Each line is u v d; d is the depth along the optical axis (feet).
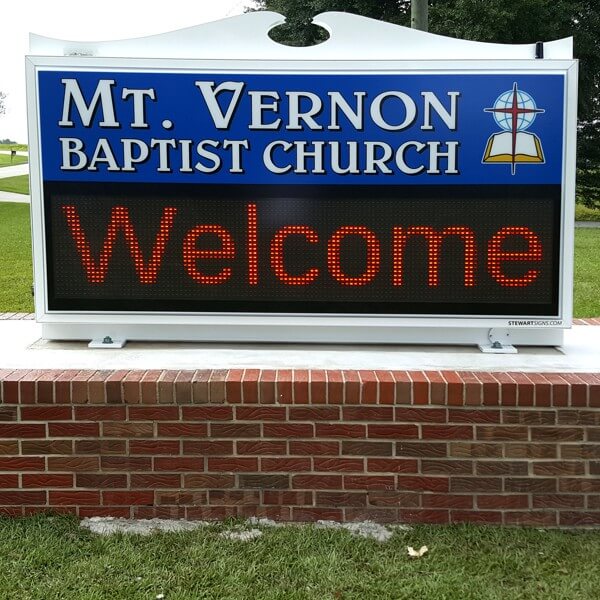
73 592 9.82
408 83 13.38
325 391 11.66
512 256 13.56
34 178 13.64
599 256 40.70
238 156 13.55
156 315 13.84
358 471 11.76
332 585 10.07
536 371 12.34
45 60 13.43
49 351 13.83
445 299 13.66
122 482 11.85
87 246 13.76
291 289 13.71
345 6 79.87
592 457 11.61
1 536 11.25
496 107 13.38
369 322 13.73
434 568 10.50
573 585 10.09
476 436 11.64
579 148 91.91
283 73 13.43
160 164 13.58
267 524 11.72
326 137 13.48
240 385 11.70
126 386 11.71
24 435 11.82
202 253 13.71
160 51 13.94
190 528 11.57
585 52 83.25
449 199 13.50
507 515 11.73
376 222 13.58
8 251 40.60
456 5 73.92
